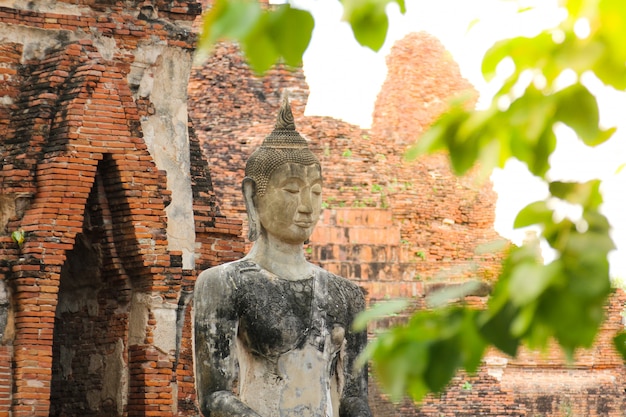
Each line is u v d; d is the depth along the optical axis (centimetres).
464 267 680
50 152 2008
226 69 3534
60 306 2155
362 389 1334
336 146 3691
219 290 1298
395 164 3825
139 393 2039
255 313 1296
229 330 1291
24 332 1934
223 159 3416
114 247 2061
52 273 1959
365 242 3628
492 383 3656
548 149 649
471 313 648
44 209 1975
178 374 2119
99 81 2044
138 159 2047
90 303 2119
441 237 3900
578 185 654
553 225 652
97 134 2022
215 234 2288
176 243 2223
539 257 643
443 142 662
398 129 4200
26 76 2091
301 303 1313
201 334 1298
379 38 663
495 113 650
